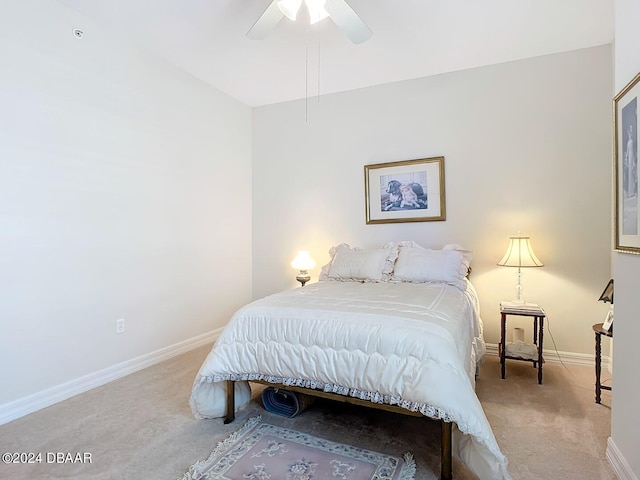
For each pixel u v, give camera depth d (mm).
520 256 2893
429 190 3482
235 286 4113
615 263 1618
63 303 2434
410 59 3162
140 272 2996
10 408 2131
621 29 1580
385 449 1777
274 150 4258
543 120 3100
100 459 1716
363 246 3809
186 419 2100
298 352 1817
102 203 2693
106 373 2699
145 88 3021
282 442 1844
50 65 2355
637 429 1390
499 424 2012
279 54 3078
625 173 1511
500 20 2586
